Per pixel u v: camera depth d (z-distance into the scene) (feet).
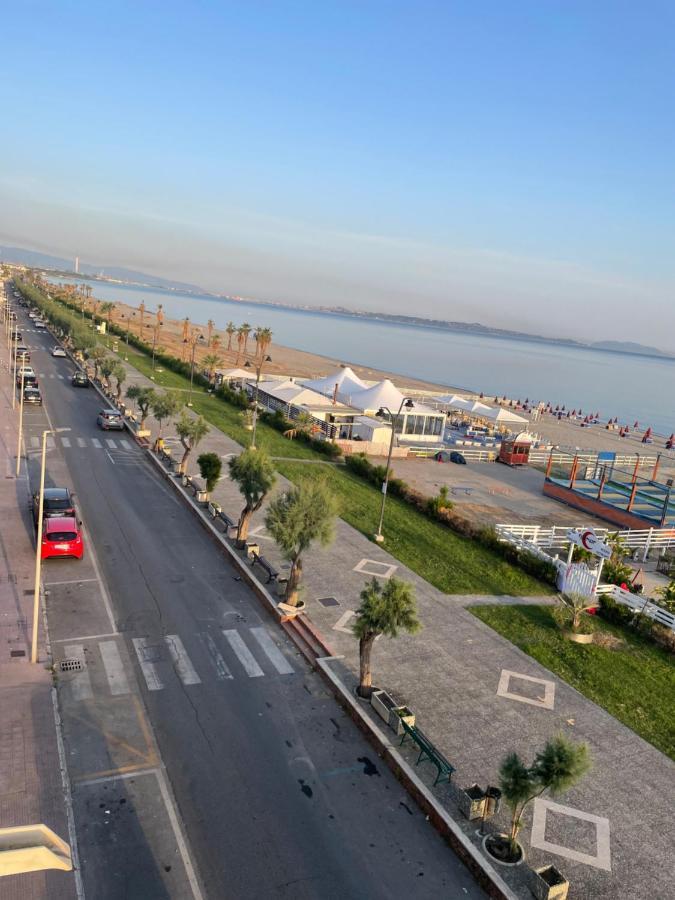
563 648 72.13
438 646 68.69
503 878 39.52
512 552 98.48
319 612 72.79
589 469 164.66
